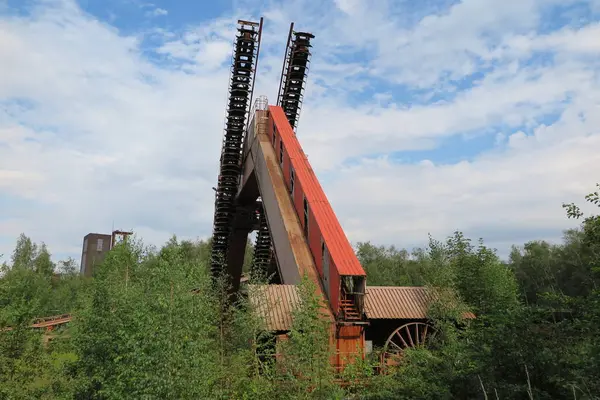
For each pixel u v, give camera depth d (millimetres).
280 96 40344
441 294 24016
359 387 17453
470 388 13758
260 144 35531
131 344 12219
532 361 11875
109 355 15992
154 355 11461
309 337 14711
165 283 13305
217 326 17797
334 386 14977
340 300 22281
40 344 16422
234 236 42781
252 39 37531
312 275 24781
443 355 18469
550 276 50344
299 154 31000
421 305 24891
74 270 104438
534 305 13219
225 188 42031
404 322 24984
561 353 11602
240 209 42094
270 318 19984
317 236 25328
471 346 13859
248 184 39219
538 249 62219
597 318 10375
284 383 14977
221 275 24406
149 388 11133
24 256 76125
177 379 11328
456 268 24734
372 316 23812
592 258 11109
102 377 15773
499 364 12625
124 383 12695
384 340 24781
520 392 11695
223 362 15781
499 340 12570
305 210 27781
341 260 22953
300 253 26453
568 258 52156
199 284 16219
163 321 11984
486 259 24062
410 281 66125
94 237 140125
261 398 14727
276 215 30375
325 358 14719
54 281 85250
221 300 19531
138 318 12375
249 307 18984
